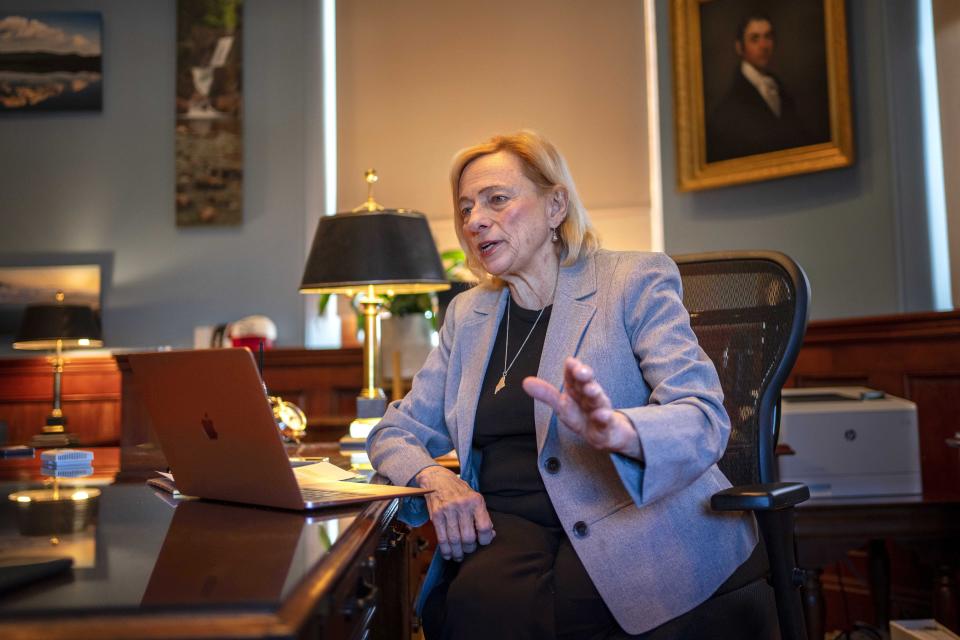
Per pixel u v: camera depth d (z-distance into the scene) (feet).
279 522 3.85
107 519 4.01
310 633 2.61
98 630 2.23
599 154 17.54
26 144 19.04
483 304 6.22
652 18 17.31
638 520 4.88
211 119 18.76
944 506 9.27
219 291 18.61
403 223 9.16
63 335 15.48
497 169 5.86
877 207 13.91
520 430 5.50
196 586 2.60
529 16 18.08
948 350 11.42
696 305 6.25
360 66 18.70
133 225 18.83
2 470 6.75
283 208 18.65
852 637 10.94
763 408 5.75
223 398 4.22
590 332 5.42
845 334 12.51
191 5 18.83
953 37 12.77
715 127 15.65
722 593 4.96
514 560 4.84
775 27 15.01
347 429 12.55
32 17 19.10
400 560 5.96
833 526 9.25
